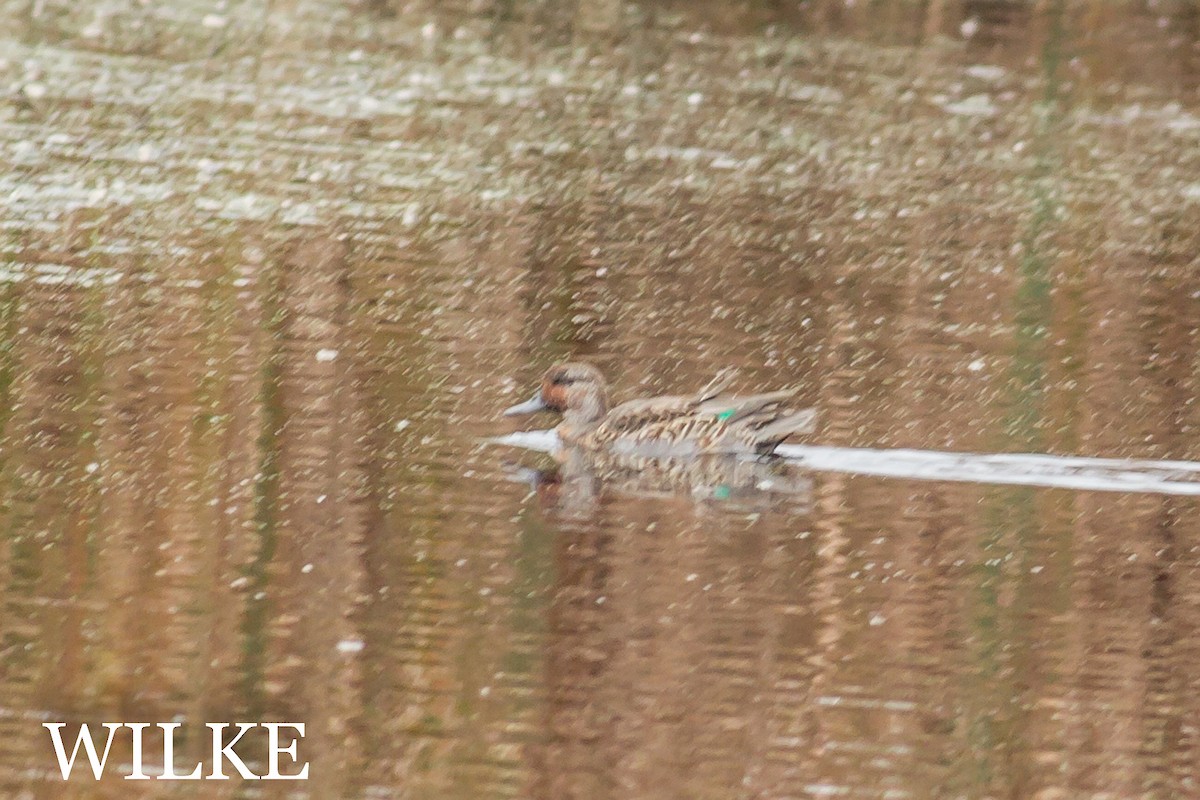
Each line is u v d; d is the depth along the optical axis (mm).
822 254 23938
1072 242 25547
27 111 26922
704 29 36969
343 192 24625
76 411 16547
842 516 15375
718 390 17219
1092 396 19016
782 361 19578
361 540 14242
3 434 15922
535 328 20031
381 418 17047
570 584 13625
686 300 21547
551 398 17188
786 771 11148
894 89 33375
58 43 31250
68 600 12961
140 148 25406
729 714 11836
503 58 33406
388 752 11188
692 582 13805
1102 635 13281
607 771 11055
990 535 15016
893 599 13711
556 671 12266
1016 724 11906
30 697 11602
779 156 28656
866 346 20328
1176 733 11906
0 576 13273
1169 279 24094
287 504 14859
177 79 29719
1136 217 27047
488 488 15602
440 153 27031
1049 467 16844
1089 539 15039
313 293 20453
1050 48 37469
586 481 16031
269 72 30812
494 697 11898
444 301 20625
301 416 16875
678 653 12625
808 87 33062
